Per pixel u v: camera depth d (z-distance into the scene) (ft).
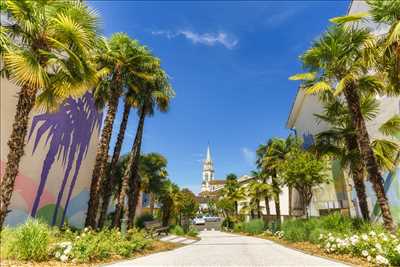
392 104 49.19
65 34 27.63
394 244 26.00
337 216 44.42
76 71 29.27
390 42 26.37
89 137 65.26
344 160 43.14
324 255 33.81
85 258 25.52
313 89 36.52
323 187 79.87
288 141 97.81
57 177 51.34
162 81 58.85
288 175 67.92
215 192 350.43
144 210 123.54
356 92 36.86
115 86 47.60
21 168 41.47
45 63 27.63
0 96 36.83
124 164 78.43
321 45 39.37
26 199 42.47
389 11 29.84
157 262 28.04
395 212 46.11
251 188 116.37
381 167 41.09
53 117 49.01
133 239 37.65
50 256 25.18
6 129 37.24
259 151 111.55
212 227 215.92
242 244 57.88
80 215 61.77
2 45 25.49
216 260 30.12
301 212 100.58
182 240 68.13
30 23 26.18
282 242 60.39
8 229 25.49
